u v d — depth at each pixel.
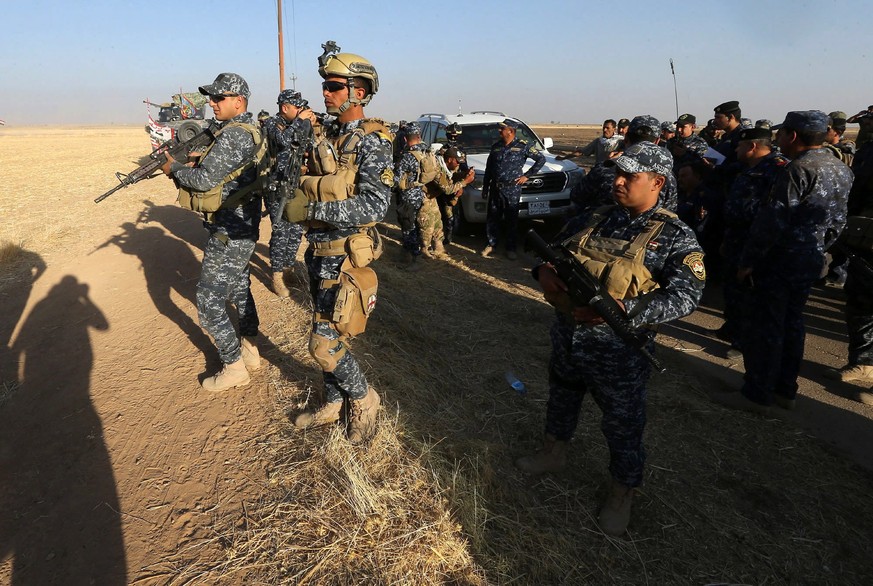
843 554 2.41
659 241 2.00
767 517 2.61
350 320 2.32
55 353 3.98
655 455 3.04
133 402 3.27
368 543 2.17
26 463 2.77
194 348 3.98
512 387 3.70
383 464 2.59
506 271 6.60
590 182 3.57
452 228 8.44
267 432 2.92
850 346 4.06
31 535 2.29
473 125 9.38
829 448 3.20
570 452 3.00
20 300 5.10
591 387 2.30
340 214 2.26
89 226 8.22
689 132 6.17
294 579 2.02
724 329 4.70
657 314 1.89
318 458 2.65
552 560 2.22
